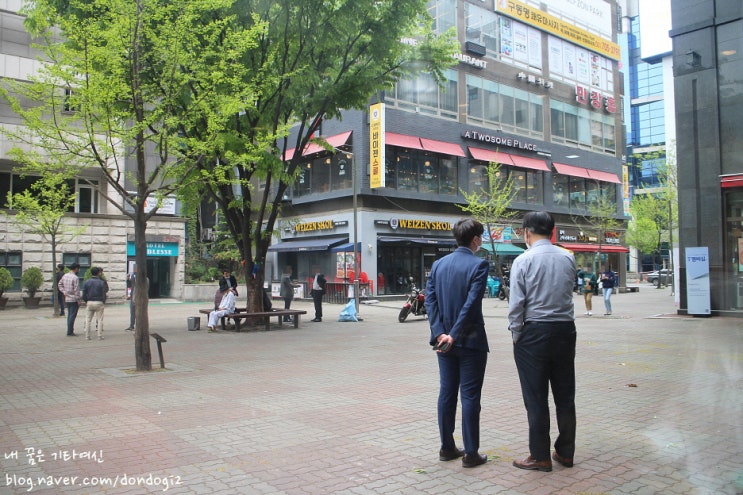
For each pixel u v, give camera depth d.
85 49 9.23
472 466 4.45
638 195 54.28
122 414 6.31
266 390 7.61
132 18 9.35
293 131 33.25
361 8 13.96
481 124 34.56
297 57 14.68
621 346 11.51
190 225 35.66
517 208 35.94
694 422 5.03
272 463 4.62
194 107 10.48
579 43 41.47
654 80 61.34
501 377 8.35
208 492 4.00
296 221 31.31
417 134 31.17
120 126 9.80
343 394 7.32
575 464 4.51
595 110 42.91
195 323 15.58
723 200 15.83
